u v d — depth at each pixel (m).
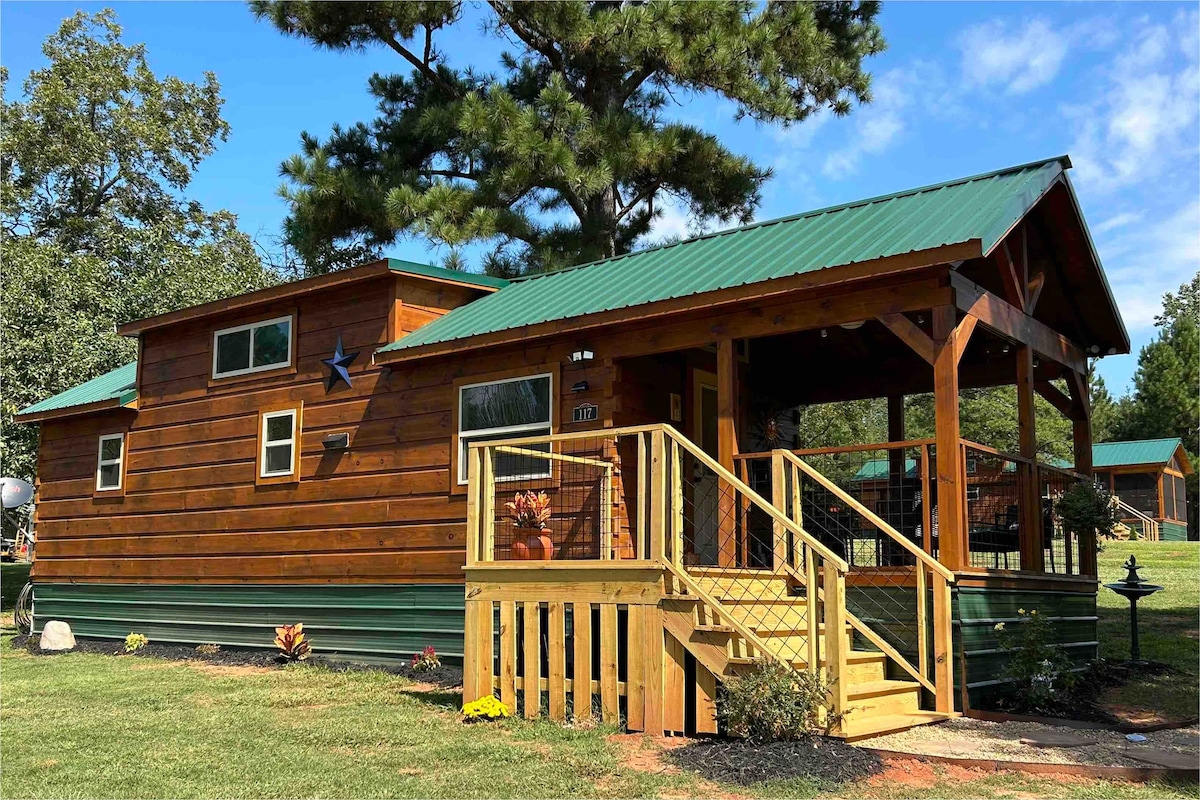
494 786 6.70
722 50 21.12
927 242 8.89
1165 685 10.26
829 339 12.98
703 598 7.94
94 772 7.20
